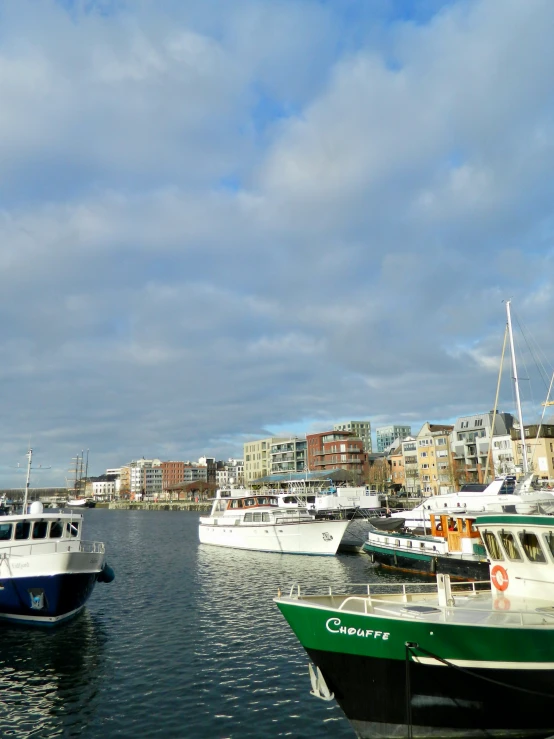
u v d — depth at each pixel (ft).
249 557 159.94
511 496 132.46
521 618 41.83
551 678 41.06
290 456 581.53
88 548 96.12
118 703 55.16
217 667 64.85
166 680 61.00
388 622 41.57
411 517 168.25
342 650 42.86
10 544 85.87
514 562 48.85
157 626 83.61
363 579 121.60
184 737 47.83
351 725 47.55
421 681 41.11
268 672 63.00
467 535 112.57
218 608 95.61
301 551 160.86
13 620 84.07
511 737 41.88
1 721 51.39
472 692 40.93
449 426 508.53
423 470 465.88
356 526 245.86
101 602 101.86
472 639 40.50
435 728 41.52
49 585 80.48
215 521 185.88
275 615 89.66
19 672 64.03
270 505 178.40
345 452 516.32
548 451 353.92
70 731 49.29
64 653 70.59
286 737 47.62
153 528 339.77
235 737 47.70
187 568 144.15
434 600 49.88
